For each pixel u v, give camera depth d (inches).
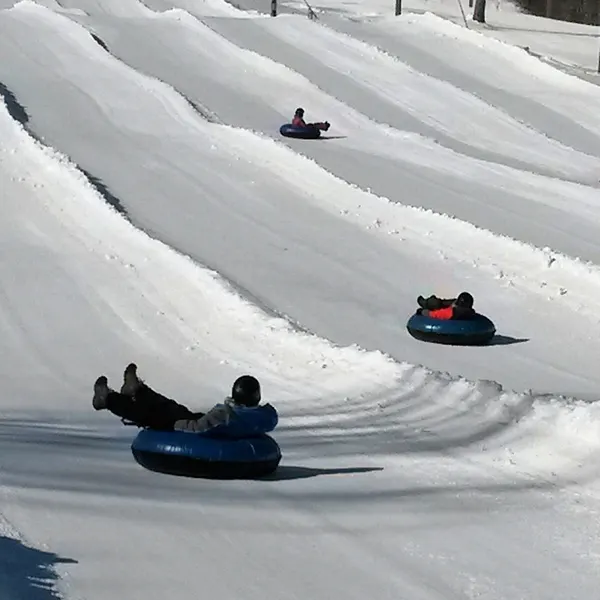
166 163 985.5
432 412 448.1
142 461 336.8
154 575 244.1
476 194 960.3
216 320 629.0
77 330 609.3
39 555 250.7
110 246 754.8
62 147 999.6
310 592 239.0
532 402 427.5
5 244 749.9
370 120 1216.8
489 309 698.2
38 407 471.2
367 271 759.1
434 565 260.4
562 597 243.0
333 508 304.0
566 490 332.5
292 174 966.4
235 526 283.3
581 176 1116.5
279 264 757.3
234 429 332.5
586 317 687.7
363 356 543.2
